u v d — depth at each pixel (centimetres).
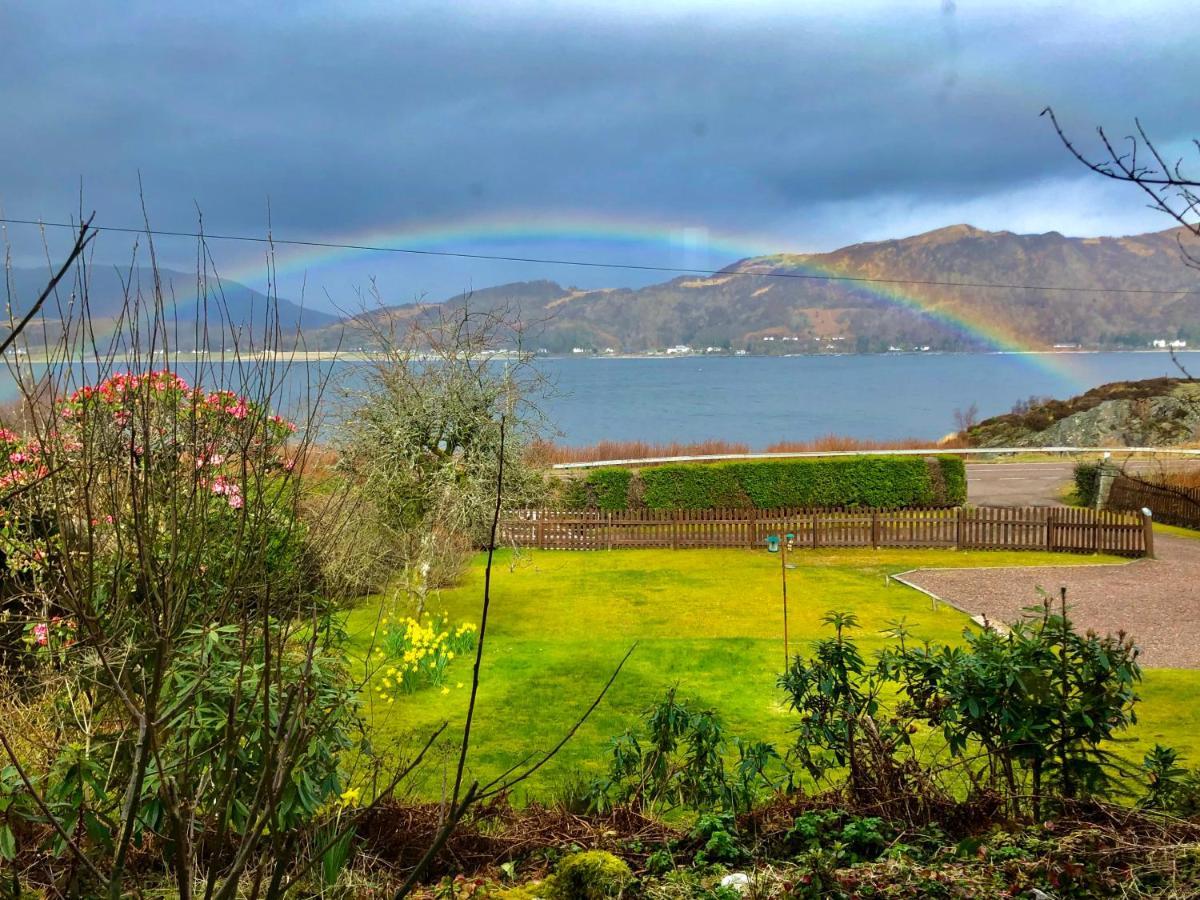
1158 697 987
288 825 364
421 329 1233
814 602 1538
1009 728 518
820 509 2555
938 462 2627
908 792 524
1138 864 413
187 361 316
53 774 341
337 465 1062
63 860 389
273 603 340
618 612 1459
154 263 311
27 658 468
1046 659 525
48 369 293
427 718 916
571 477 2414
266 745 240
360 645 1095
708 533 2112
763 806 547
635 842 492
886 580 1727
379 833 491
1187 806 472
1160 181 296
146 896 359
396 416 1194
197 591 329
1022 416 4256
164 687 322
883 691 854
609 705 958
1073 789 514
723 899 412
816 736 564
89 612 234
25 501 372
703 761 587
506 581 1702
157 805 340
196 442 294
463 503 1193
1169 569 1827
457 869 470
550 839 508
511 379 1246
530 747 829
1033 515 2064
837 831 489
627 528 2100
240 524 292
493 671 1095
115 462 308
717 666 1104
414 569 1259
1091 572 1802
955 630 1335
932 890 407
